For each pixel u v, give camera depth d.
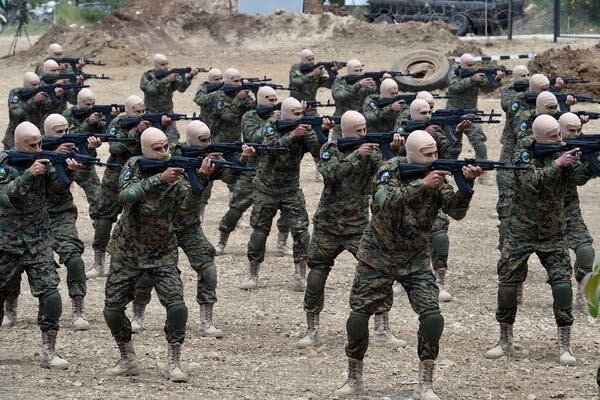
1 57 78.88
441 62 59.97
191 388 19.72
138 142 28.00
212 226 36.56
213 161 19.91
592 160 20.88
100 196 28.98
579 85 56.91
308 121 26.19
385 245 18.77
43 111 38.72
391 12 82.12
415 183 18.27
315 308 23.02
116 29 79.31
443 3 80.44
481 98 58.50
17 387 19.56
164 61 42.38
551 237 21.56
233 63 74.19
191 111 59.56
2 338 23.81
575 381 20.44
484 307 26.58
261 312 26.23
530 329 24.45
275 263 31.55
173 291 20.09
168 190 19.84
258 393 19.38
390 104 33.06
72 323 24.91
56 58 48.59
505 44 74.00
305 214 27.64
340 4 100.38
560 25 84.19
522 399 19.11
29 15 107.69
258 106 30.19
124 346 20.58
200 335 24.08
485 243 34.00
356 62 39.88
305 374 20.94
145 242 20.05
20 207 20.61
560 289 21.50
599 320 25.14
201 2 85.56
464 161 18.11
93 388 19.58
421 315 18.72
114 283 20.27
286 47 77.38
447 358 22.02
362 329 19.09
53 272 21.03
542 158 21.19
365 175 22.16
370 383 20.20
